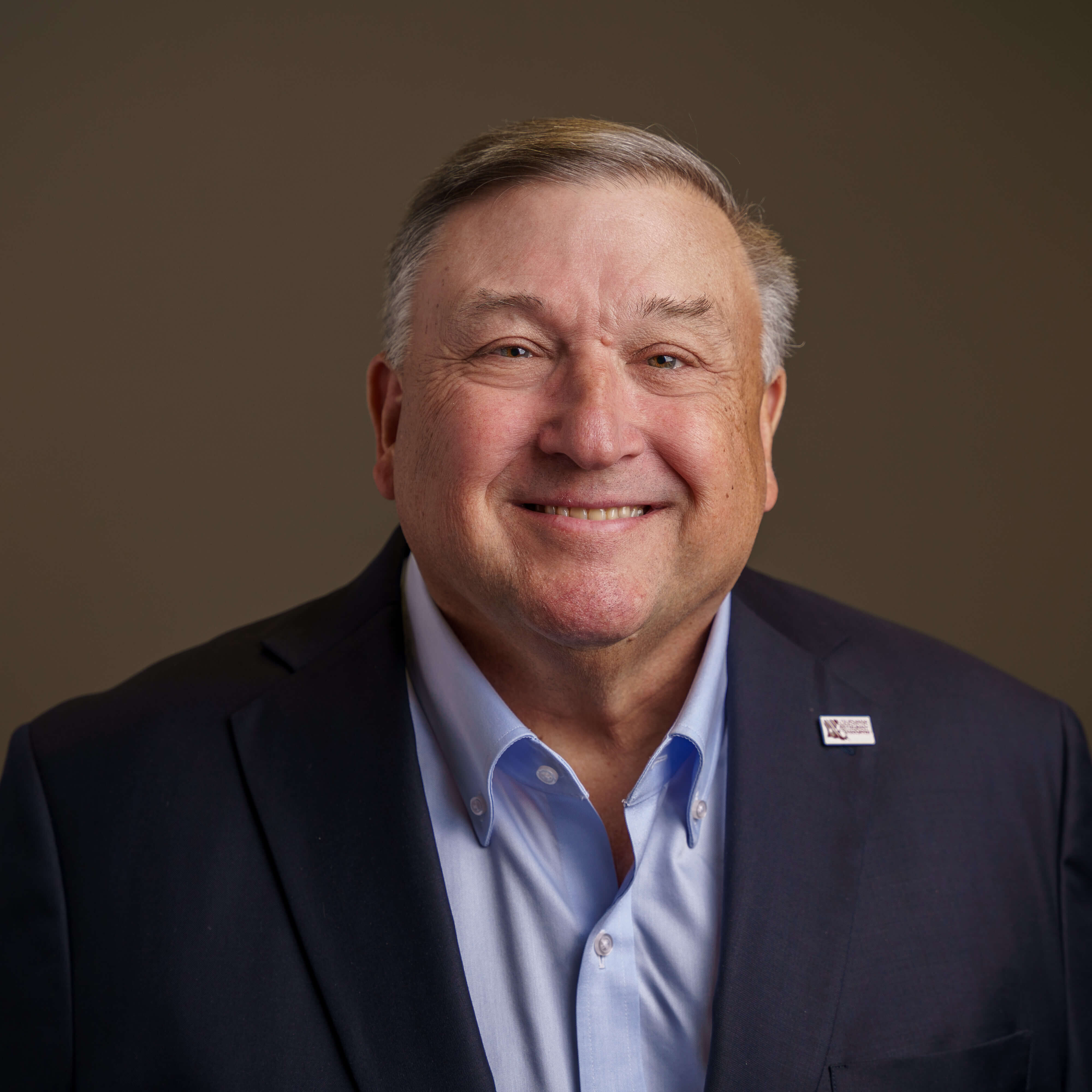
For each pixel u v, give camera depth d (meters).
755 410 1.12
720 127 2.49
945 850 1.17
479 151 1.04
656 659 1.10
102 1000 1.04
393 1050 0.99
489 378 1.01
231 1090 0.99
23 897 1.09
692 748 1.12
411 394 1.07
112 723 1.17
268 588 2.58
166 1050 1.01
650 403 1.01
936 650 1.36
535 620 1.00
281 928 1.05
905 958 1.10
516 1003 1.06
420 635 1.19
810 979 1.06
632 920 1.09
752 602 1.35
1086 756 1.32
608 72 2.52
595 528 0.99
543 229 1.00
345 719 1.14
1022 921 1.17
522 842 1.11
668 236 1.02
